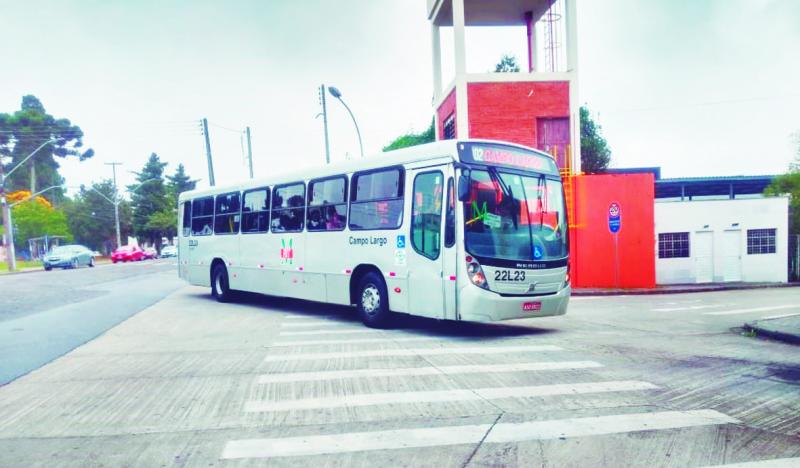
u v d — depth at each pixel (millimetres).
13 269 39031
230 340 9281
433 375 6637
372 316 10336
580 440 4527
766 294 18922
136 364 7531
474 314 8578
